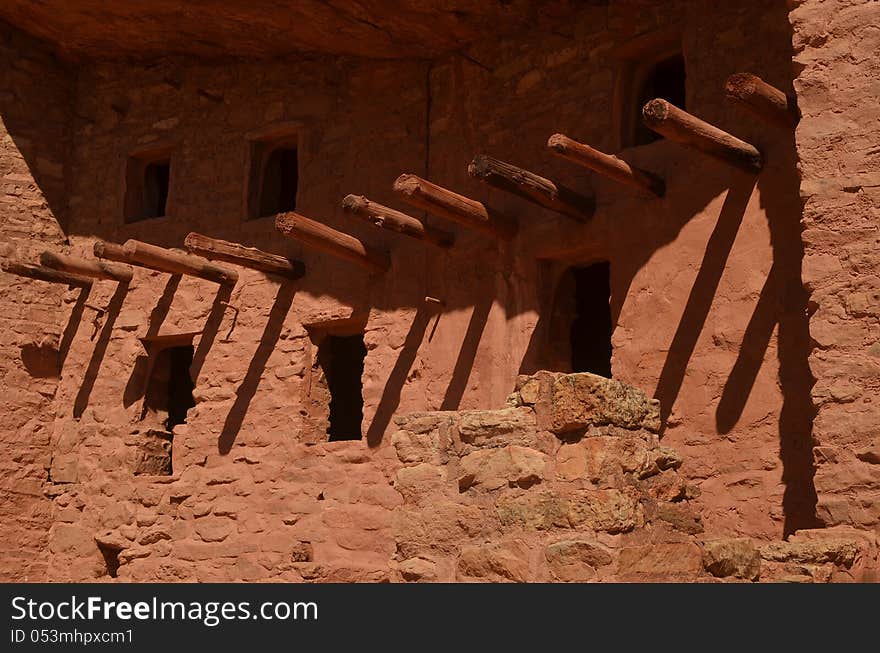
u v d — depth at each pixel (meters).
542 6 9.97
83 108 13.12
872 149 6.55
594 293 12.78
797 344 8.02
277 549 10.76
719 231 8.58
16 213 12.59
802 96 6.81
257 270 11.07
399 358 10.47
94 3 11.63
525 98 10.15
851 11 6.73
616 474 4.92
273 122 11.84
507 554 5.01
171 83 12.57
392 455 10.27
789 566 5.48
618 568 4.79
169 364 12.43
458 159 10.55
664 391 8.66
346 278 10.98
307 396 11.05
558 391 5.05
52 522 12.30
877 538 6.03
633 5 9.48
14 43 12.78
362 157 11.20
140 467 11.92
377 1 10.19
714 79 8.81
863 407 6.32
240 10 11.04
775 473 7.99
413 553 5.30
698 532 5.29
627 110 9.54
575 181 9.62
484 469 5.18
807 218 6.66
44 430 12.47
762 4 8.62
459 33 10.50
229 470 11.23
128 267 12.37
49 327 12.67
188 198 12.22
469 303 10.12
